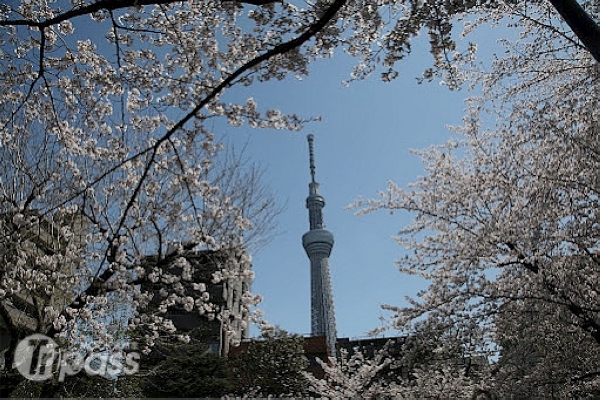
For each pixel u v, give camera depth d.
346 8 5.47
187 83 6.35
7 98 6.98
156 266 8.20
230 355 23.53
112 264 7.62
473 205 9.92
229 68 6.38
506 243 8.99
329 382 13.87
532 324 8.98
